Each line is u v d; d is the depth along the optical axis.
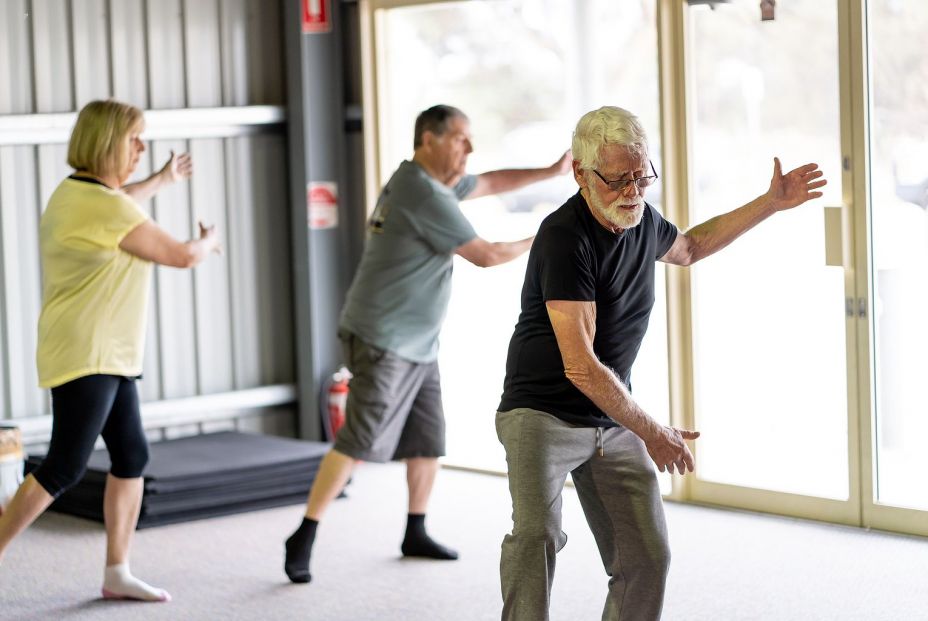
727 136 6.11
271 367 7.74
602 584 5.12
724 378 6.26
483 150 7.32
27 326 6.90
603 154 3.49
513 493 3.64
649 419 3.51
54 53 6.93
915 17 5.50
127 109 4.84
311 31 7.52
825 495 5.98
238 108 7.44
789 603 4.86
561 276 3.51
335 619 4.79
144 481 6.06
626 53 6.82
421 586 5.15
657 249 3.81
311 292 7.62
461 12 7.32
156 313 7.31
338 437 5.25
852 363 5.79
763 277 6.06
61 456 4.71
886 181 5.65
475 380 7.44
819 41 5.77
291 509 6.41
